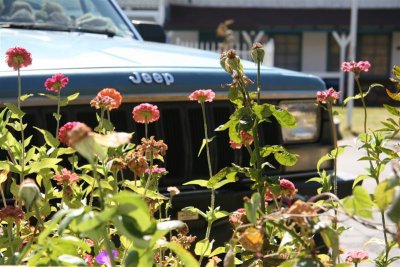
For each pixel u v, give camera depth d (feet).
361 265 13.23
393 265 11.69
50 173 8.43
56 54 12.62
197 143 12.16
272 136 12.82
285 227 5.90
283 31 106.93
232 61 7.95
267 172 12.61
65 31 16.12
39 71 11.31
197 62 13.16
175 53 14.28
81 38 15.11
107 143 5.01
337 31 106.52
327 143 13.38
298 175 12.90
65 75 11.31
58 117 9.44
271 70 13.39
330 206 6.59
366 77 106.93
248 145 8.30
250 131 8.13
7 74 11.03
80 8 17.06
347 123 58.39
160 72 12.09
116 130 11.60
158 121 11.86
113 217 4.95
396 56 108.58
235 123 7.97
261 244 5.87
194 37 107.55
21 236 8.01
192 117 12.16
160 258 8.00
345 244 15.48
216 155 12.26
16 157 8.55
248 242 5.87
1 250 7.70
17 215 7.50
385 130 8.80
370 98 95.66
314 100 13.33
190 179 12.05
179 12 107.14
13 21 15.94
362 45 109.09
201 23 105.40
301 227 5.71
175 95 11.98
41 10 16.44
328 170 13.37
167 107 11.98
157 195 8.07
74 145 5.02
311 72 108.88
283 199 8.84
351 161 36.04
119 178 11.05
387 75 107.55
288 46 109.29
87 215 5.17
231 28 106.32
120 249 8.03
